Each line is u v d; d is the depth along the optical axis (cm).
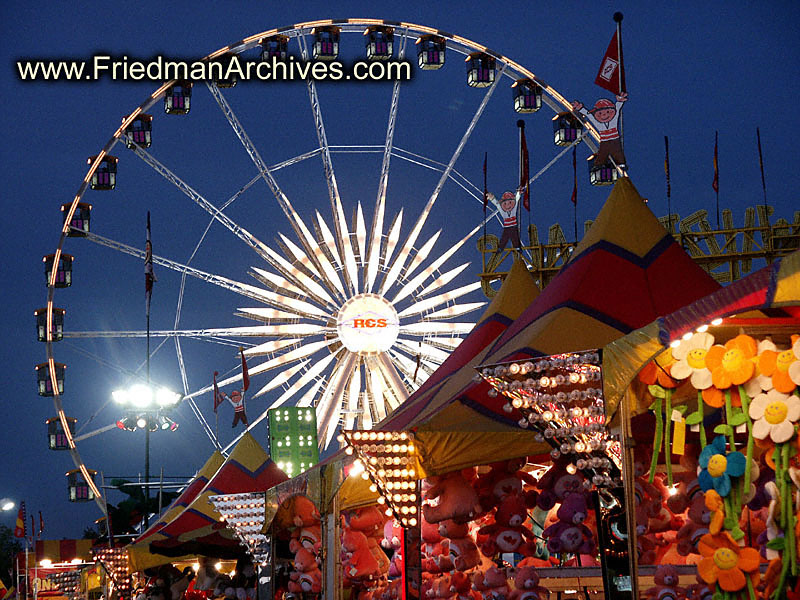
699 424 830
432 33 3806
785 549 761
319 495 1603
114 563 2875
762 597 793
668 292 1301
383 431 1234
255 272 3691
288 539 1992
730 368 802
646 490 1178
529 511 1609
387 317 3641
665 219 2719
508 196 2688
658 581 1057
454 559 1345
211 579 2525
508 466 1360
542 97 3650
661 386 877
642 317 1272
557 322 1262
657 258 1334
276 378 3606
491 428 1204
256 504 1944
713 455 809
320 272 3684
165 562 2742
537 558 1402
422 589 1346
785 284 746
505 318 1630
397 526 1480
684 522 1211
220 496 1977
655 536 1211
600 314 1266
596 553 1243
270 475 2398
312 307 3672
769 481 841
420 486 1246
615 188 1407
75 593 3919
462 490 1323
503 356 1277
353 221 3728
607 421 897
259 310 3659
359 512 1716
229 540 2523
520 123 2423
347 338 3606
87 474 3906
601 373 906
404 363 3669
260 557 1953
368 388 3625
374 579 1709
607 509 934
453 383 1426
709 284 1328
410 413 1439
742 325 848
